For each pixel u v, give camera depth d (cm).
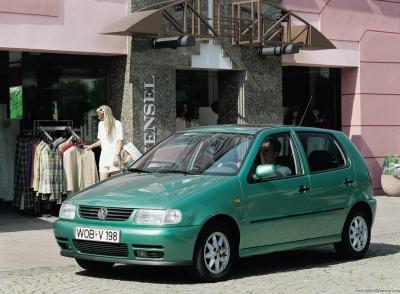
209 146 1014
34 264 1049
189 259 880
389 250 1209
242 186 944
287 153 1034
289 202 1001
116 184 961
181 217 872
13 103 1612
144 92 1681
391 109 2152
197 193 899
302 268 1030
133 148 1491
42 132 1534
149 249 868
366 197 1127
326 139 1103
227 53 1812
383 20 2139
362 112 2100
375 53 2127
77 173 1542
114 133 1467
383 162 2133
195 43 1662
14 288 875
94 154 1591
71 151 1527
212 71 1872
